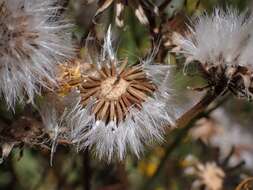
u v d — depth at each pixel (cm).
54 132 7
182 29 8
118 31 8
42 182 11
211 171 10
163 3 8
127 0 8
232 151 10
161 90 8
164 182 11
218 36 8
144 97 7
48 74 7
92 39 8
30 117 7
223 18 8
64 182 11
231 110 12
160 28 8
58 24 7
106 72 7
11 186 11
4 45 7
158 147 10
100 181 10
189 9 9
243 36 8
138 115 7
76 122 7
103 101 7
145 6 8
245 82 7
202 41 8
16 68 7
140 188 11
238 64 8
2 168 11
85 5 8
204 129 11
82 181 10
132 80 7
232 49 8
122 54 9
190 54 8
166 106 8
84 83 7
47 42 7
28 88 7
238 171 10
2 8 7
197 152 11
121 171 10
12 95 7
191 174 10
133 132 7
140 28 10
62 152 10
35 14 7
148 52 8
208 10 10
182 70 8
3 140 7
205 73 8
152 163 11
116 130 7
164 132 8
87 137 7
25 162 11
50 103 7
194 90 8
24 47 7
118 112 7
